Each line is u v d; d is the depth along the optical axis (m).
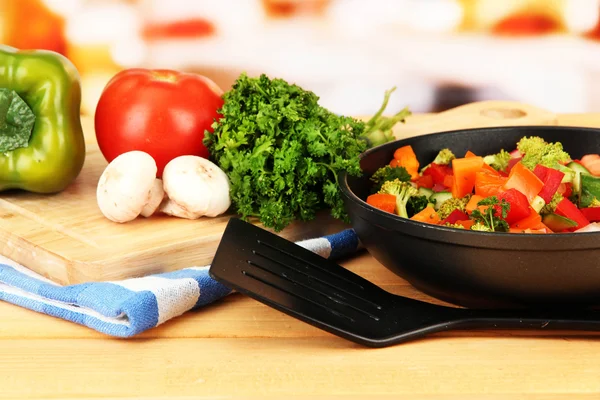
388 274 1.18
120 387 0.87
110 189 1.21
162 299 0.99
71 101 1.39
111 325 0.98
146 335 1.00
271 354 0.94
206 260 1.21
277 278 0.99
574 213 1.08
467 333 0.99
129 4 2.64
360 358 0.93
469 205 1.08
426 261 0.94
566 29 2.67
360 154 1.23
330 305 0.97
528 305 0.96
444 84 2.74
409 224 0.92
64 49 2.67
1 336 0.99
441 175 1.26
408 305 1.00
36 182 1.38
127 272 1.14
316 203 1.26
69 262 1.12
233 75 2.73
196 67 2.72
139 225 1.26
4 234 1.24
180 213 1.27
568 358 0.92
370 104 2.76
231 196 1.26
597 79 2.71
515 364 0.91
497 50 2.71
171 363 0.92
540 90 2.74
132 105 1.38
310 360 0.92
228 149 1.28
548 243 0.86
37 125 1.37
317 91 2.75
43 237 1.21
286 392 0.86
